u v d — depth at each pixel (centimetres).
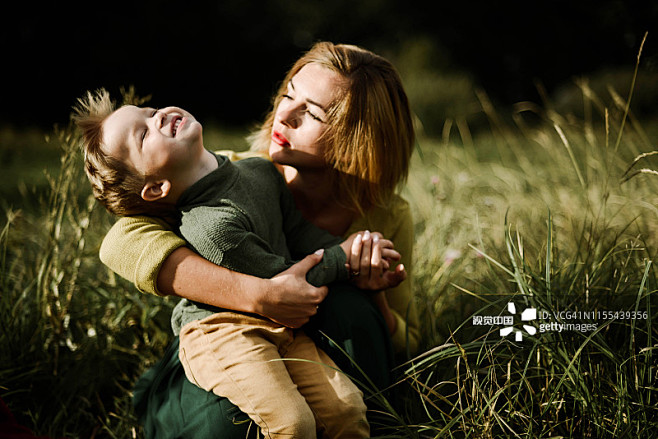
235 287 137
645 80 754
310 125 157
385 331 153
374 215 179
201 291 138
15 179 470
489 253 226
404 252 185
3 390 174
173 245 139
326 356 146
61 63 1212
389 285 156
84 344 192
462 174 348
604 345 144
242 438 135
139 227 143
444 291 210
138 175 141
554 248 194
